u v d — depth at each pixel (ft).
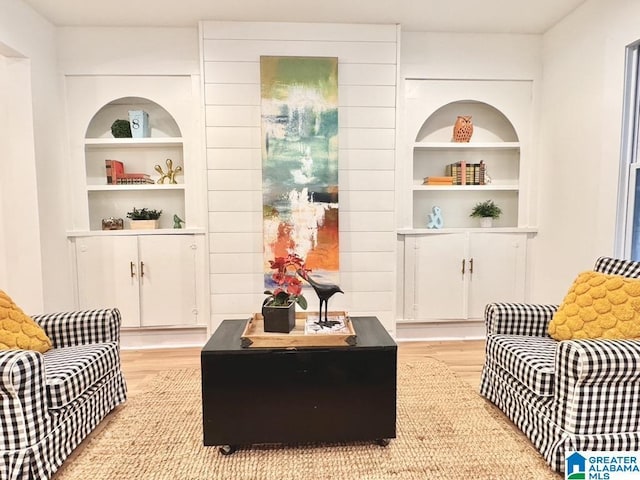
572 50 10.21
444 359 10.30
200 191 11.30
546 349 6.67
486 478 5.62
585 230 9.77
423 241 11.65
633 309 6.20
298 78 10.68
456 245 11.68
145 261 11.21
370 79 10.96
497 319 7.67
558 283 10.81
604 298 6.54
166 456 6.17
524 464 5.91
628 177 8.70
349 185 11.16
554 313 7.61
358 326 7.25
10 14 8.98
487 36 11.41
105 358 7.01
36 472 5.29
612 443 5.42
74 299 11.11
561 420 5.61
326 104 10.77
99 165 11.87
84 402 6.40
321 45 10.80
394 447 6.37
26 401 5.22
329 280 11.11
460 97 11.50
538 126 11.66
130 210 12.09
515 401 6.79
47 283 10.17
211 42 10.63
